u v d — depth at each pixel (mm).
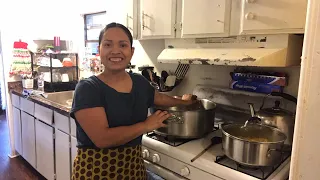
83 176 1158
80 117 1078
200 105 1647
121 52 1151
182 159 1317
